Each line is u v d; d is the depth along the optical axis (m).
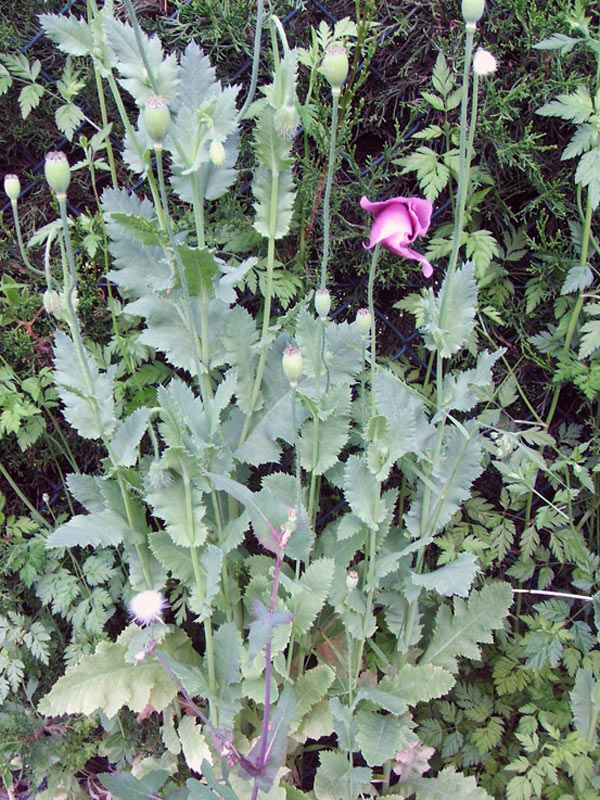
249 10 1.11
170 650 1.12
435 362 1.27
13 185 0.92
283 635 1.03
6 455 1.26
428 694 1.09
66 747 1.16
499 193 1.19
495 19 1.12
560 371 1.19
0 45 1.11
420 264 1.21
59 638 1.24
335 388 1.05
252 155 1.15
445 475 1.09
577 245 1.16
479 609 1.15
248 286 1.19
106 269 1.11
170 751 1.12
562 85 1.10
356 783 1.07
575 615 1.24
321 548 1.14
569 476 1.27
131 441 1.02
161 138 0.84
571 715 1.21
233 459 1.07
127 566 1.22
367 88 1.17
